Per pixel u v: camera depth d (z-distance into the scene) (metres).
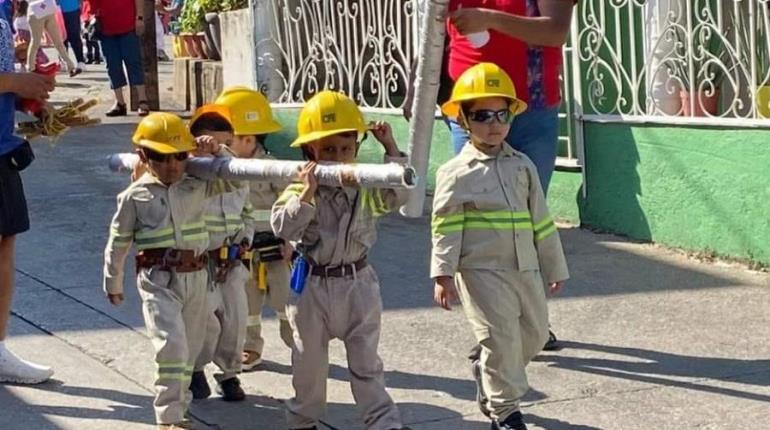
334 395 5.57
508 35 5.34
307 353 4.87
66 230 8.71
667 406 5.30
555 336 6.25
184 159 4.98
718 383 5.56
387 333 6.37
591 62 8.24
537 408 5.31
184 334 4.98
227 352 5.41
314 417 4.98
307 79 10.65
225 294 5.36
